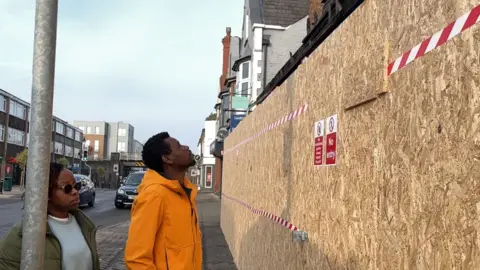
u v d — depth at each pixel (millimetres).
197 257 2971
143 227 2680
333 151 3332
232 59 31703
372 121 2658
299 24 18672
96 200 31922
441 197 1899
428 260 1983
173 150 2959
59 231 2680
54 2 2184
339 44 3312
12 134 52875
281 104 5195
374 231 2578
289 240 4520
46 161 2176
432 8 2045
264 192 5941
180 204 2840
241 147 8781
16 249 2432
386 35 2521
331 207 3326
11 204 23984
